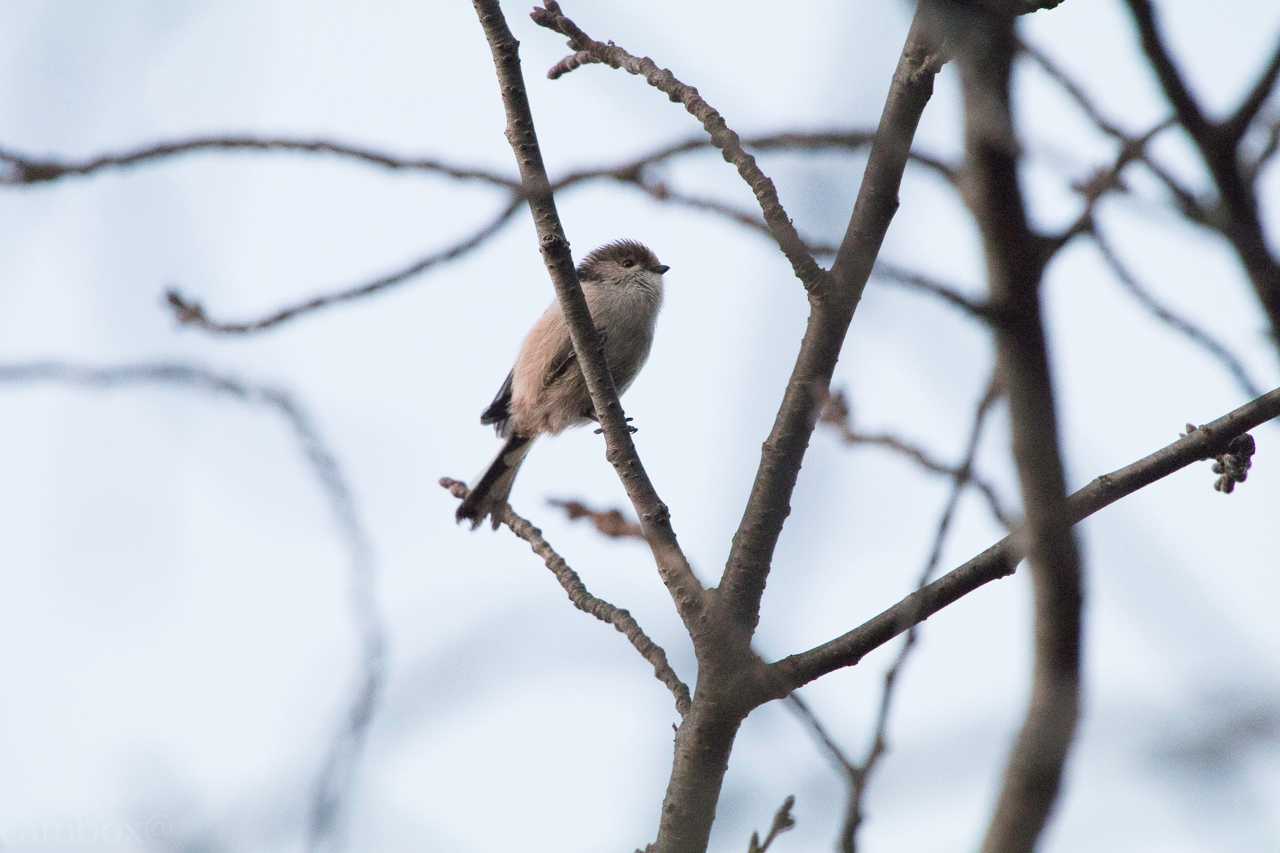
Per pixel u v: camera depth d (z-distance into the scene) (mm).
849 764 4594
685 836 5883
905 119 5152
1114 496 5406
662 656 6312
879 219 5516
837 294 5617
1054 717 4035
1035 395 4074
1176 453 5348
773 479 5918
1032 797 4020
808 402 5762
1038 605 4168
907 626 5453
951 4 3916
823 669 5773
